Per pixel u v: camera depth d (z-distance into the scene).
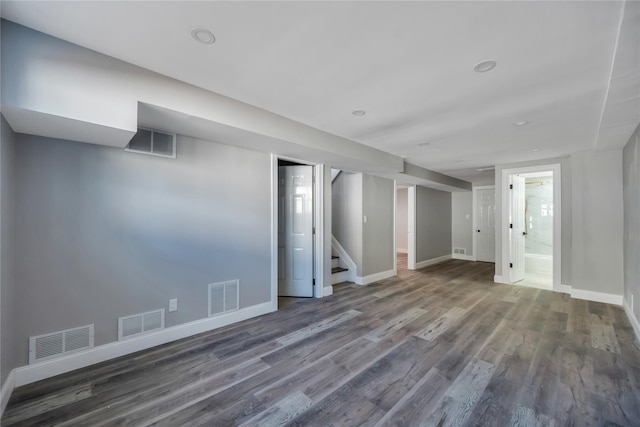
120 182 2.41
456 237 8.07
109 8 1.40
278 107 2.62
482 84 2.12
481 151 4.14
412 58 1.81
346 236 5.24
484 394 1.89
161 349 2.52
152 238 2.59
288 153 3.50
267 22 1.49
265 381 2.04
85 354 2.22
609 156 3.89
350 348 2.54
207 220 2.96
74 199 2.20
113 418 1.66
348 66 1.92
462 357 2.38
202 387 1.96
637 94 2.12
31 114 1.65
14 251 1.94
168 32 1.59
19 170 1.97
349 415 1.69
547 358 2.36
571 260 4.30
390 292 4.45
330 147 3.37
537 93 2.25
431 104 2.49
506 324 3.12
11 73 1.55
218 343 2.65
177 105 2.15
